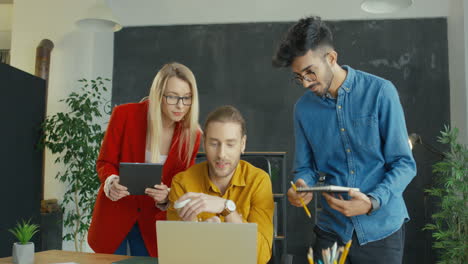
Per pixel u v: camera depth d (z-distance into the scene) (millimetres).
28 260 1297
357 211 1335
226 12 5039
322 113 1599
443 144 4543
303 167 1710
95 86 4262
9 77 3371
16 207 3449
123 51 5148
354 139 1535
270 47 4941
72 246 4449
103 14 3873
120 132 1952
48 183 4402
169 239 1006
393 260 1494
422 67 4695
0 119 3248
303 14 4918
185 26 5086
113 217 1919
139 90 5082
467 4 4258
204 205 1219
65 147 4320
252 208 1440
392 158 1488
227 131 1320
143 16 5160
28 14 4648
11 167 3387
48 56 4414
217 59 4996
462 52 4297
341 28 4832
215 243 979
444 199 3646
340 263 794
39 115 3850
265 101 4863
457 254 3594
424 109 4641
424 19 4742
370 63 4754
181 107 1795
